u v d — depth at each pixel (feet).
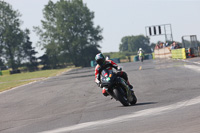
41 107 148.56
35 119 116.78
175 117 82.07
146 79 220.23
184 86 155.02
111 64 122.42
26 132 93.76
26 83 376.27
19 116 129.39
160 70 292.20
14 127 106.01
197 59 391.65
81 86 233.96
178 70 265.34
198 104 97.45
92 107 127.75
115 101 136.56
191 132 63.46
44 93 217.97
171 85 166.50
